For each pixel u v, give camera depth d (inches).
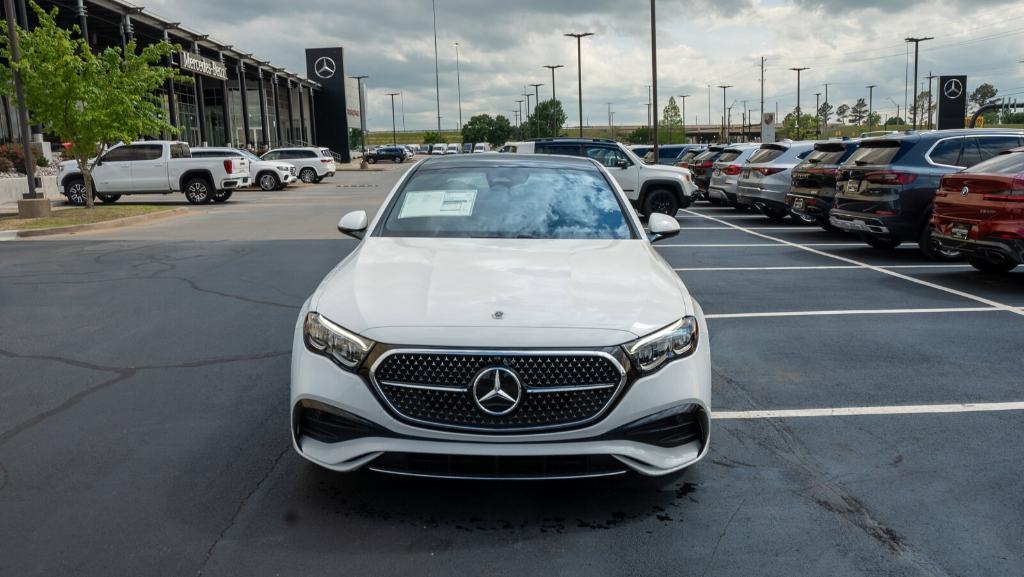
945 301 314.3
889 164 422.9
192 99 2102.6
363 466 123.3
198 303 304.0
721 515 130.7
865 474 147.9
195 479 143.5
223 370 214.4
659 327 127.3
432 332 121.7
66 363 220.8
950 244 351.9
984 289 341.4
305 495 136.9
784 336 255.9
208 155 936.9
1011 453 158.1
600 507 133.1
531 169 197.5
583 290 136.4
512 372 119.0
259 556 116.2
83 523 126.2
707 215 733.9
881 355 232.5
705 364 133.1
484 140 4581.7
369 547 119.0
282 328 263.0
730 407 186.5
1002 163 341.1
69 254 444.8
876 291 337.1
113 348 236.7
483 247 160.6
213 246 481.4
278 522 126.9
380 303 130.3
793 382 206.1
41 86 665.6
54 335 253.0
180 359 225.1
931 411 183.3
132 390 196.5
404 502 134.4
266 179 1189.7
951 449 160.2
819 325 272.1
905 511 132.6
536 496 137.2
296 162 1435.8
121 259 423.8
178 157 902.4
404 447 120.3
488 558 116.3
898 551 119.3
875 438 166.6
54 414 178.7
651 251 166.7
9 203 857.5
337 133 2952.8
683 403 126.4
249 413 179.8
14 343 242.7
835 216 454.9
